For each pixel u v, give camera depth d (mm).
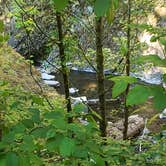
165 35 1434
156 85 1184
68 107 4648
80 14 4328
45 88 9383
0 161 1286
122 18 4707
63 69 4664
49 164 1666
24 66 9992
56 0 1179
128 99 1143
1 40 2510
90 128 1612
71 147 1360
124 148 1962
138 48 5344
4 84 2332
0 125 1753
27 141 1388
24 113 1979
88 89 13266
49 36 4652
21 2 4602
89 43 5070
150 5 5199
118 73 5348
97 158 1490
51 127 1439
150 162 1979
